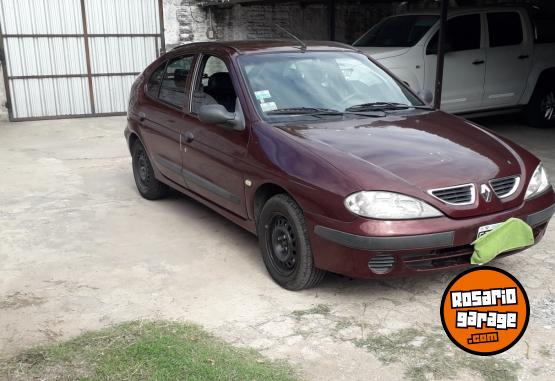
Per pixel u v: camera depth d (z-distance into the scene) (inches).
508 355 128.7
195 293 160.1
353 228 137.6
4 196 253.8
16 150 350.0
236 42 206.5
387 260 140.3
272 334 138.0
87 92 474.6
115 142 373.1
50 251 191.2
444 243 139.0
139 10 478.0
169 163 216.8
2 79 446.3
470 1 475.2
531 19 374.9
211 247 193.5
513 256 182.4
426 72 342.3
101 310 150.6
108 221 220.5
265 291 160.9
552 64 381.7
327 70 194.1
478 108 366.0
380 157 149.4
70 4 454.3
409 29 358.0
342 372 123.0
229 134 177.6
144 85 243.0
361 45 371.2
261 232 167.0
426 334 137.9
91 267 178.1
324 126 169.0
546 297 154.9
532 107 388.5
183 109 206.4
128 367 121.1
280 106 176.6
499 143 168.7
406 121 177.5
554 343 133.0
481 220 142.6
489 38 359.3
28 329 141.0
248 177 167.6
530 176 157.8
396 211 137.0
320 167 146.6
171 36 493.7
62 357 125.9
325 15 549.0
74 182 276.7
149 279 169.2
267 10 523.2
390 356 128.9
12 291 162.1
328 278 168.4
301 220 151.3
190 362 122.6
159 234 206.2
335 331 139.4
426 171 144.5
